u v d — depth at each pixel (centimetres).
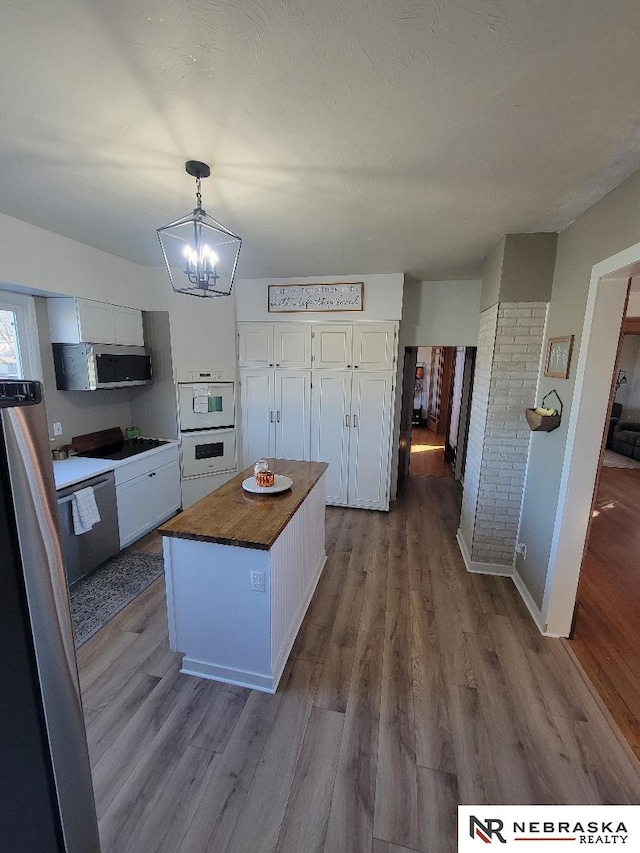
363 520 413
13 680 71
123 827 136
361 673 206
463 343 431
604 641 232
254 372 437
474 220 239
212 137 153
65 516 269
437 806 143
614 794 149
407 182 189
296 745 166
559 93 125
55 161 172
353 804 144
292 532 223
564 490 224
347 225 249
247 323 429
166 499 386
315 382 424
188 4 95
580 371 214
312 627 243
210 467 429
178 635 203
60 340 312
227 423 436
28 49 109
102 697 189
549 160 167
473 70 115
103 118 141
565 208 216
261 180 188
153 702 187
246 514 205
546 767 158
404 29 101
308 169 177
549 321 264
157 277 376
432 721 178
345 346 411
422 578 301
